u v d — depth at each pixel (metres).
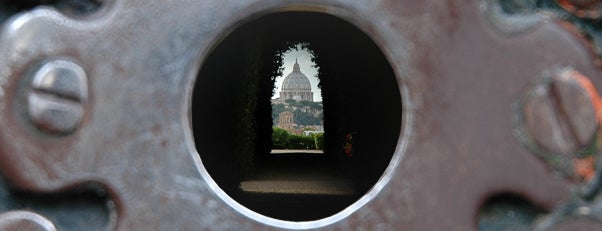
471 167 1.19
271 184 4.84
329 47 6.19
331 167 6.70
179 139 1.18
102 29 1.18
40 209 1.20
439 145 1.19
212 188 1.18
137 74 1.18
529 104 1.18
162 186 1.18
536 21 1.20
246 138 5.04
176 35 1.18
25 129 1.16
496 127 1.19
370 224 1.18
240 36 4.83
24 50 1.16
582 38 1.21
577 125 1.18
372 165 4.34
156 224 1.18
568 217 1.19
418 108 1.19
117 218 1.19
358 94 4.93
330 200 3.86
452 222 1.19
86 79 1.17
